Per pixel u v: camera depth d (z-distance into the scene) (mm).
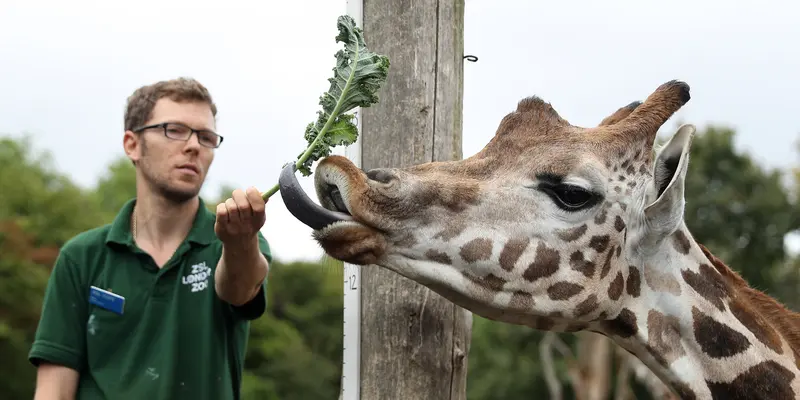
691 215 19656
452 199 3070
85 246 3469
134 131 3521
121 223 3480
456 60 3689
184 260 3465
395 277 3549
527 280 3098
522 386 20766
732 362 3242
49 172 36469
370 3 3672
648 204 3184
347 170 2945
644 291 3260
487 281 3086
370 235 2973
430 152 3576
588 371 14094
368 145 3605
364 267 3594
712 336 3252
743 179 19609
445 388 3529
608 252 3174
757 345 3271
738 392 3240
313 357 30000
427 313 3523
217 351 3441
